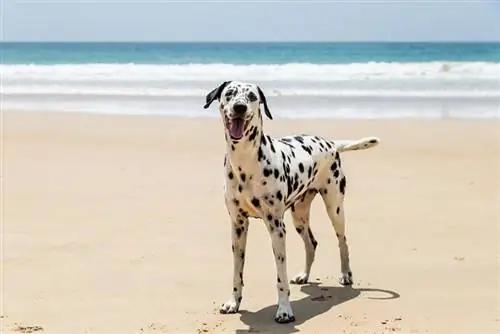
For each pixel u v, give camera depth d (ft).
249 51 98.17
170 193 20.57
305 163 14.83
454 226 18.24
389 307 14.75
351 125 29.89
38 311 14.70
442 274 15.94
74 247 17.21
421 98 37.93
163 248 17.13
